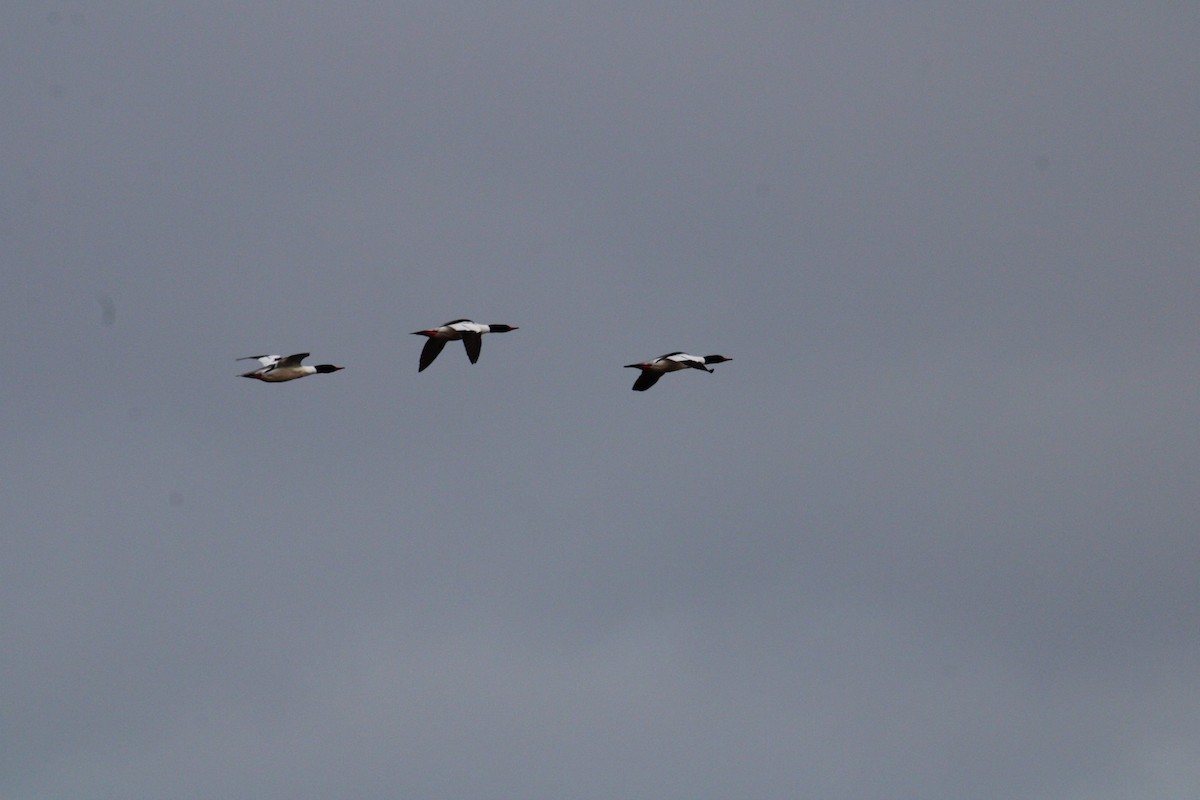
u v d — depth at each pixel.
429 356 55.84
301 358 51.75
